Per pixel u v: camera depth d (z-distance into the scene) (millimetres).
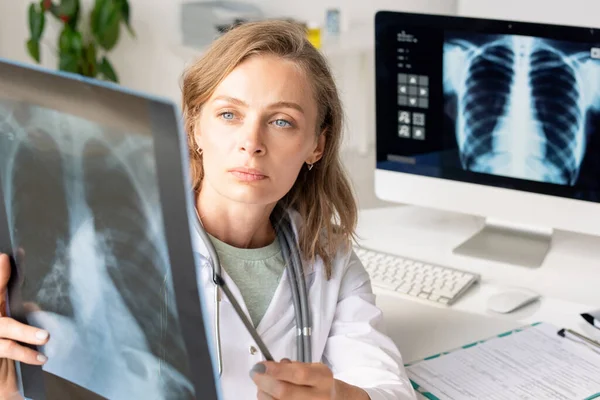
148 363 928
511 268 1815
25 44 3738
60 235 935
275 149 1195
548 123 1756
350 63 3775
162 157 781
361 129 3877
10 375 1131
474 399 1318
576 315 1613
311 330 1320
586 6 2264
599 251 1909
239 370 1257
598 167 1725
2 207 995
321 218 1404
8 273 1043
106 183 843
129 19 3715
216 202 1294
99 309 942
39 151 897
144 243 839
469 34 1782
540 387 1352
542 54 1719
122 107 787
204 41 3572
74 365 1031
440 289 1689
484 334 1534
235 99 1179
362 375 1316
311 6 3779
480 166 1860
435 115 1878
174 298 844
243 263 1327
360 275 1479
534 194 1817
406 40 1854
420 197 1956
